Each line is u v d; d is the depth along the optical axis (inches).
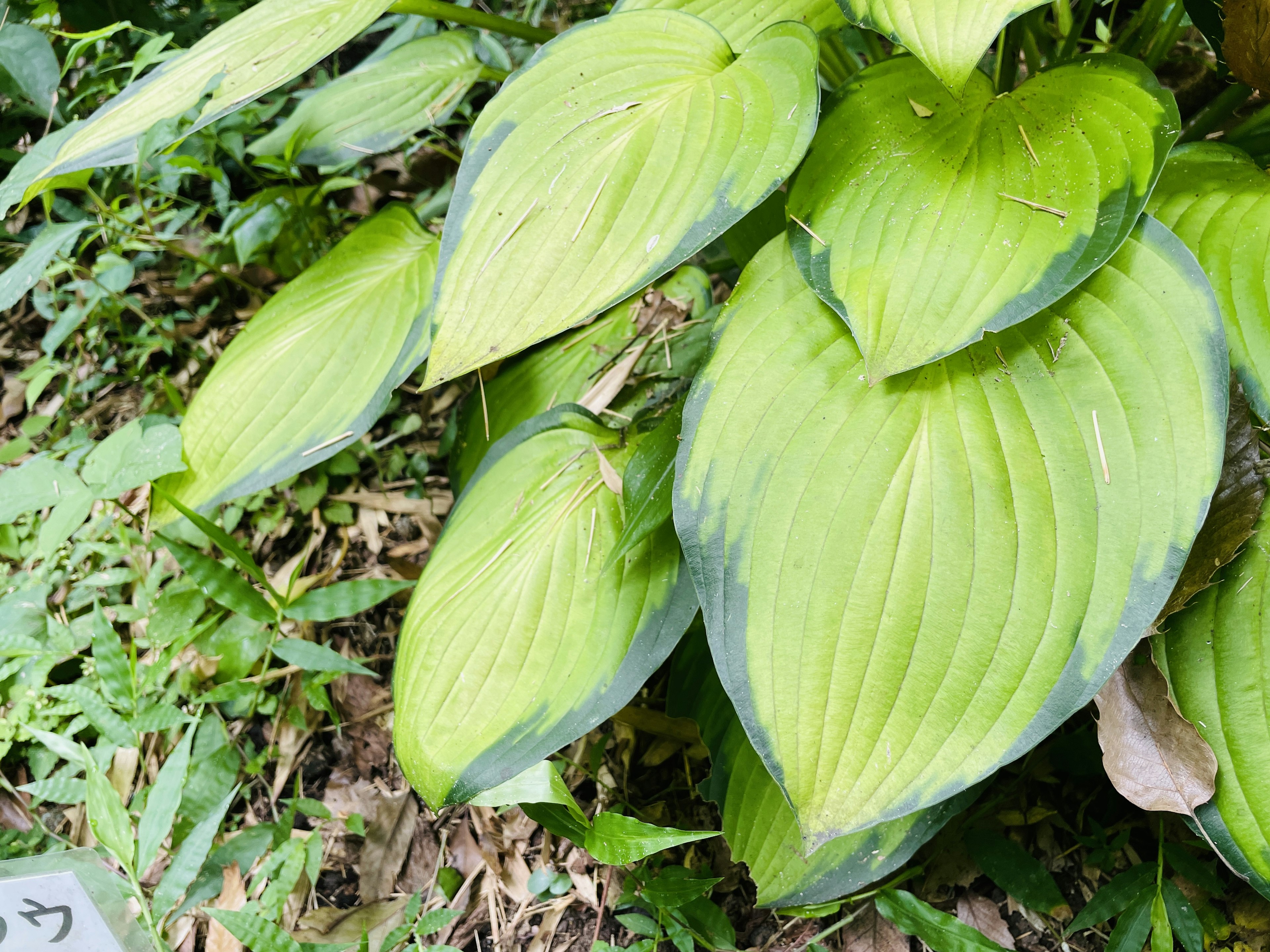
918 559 15.7
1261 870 15.8
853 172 18.1
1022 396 16.4
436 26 35.9
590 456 21.1
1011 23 21.7
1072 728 22.0
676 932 19.9
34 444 32.1
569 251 17.2
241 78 20.9
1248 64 18.9
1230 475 17.1
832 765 15.3
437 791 18.1
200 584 23.2
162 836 19.7
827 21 22.8
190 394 32.4
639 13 20.4
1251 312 16.9
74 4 31.7
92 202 35.0
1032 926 20.5
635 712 23.7
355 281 24.4
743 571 16.2
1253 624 16.8
